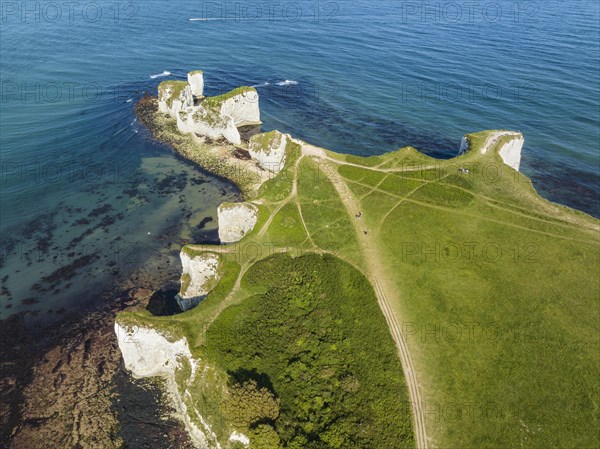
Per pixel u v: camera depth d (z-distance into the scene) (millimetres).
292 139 78062
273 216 60281
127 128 92750
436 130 94438
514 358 42344
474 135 80625
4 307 53062
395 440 36188
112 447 40438
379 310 46688
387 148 88625
